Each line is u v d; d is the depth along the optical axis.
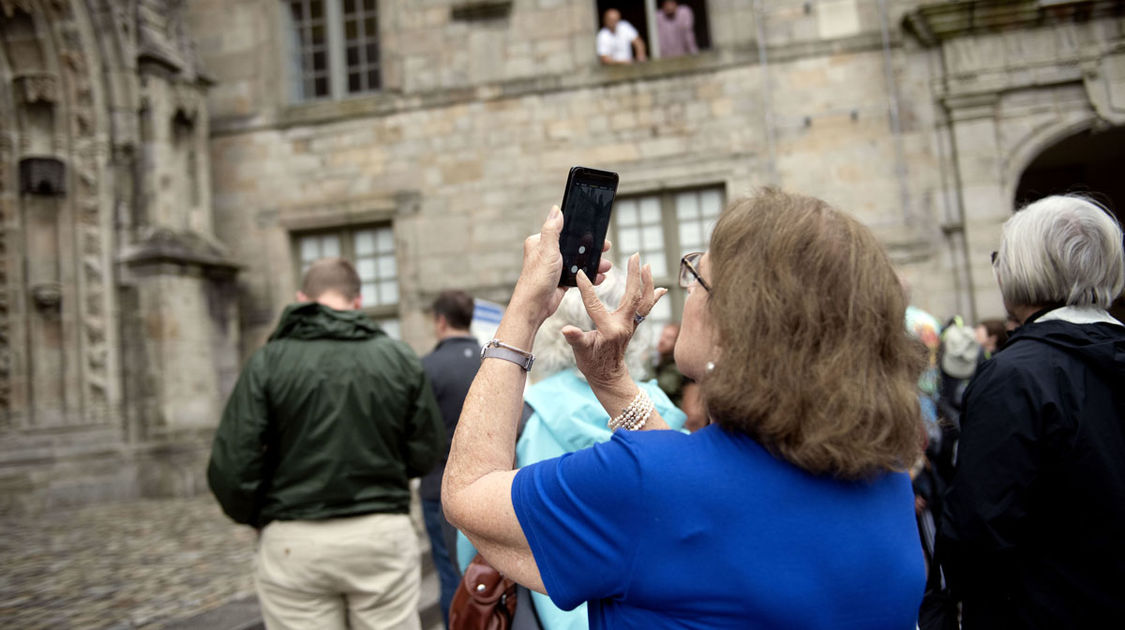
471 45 11.05
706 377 1.09
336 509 2.55
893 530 1.06
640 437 1.06
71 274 9.92
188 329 10.27
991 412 1.66
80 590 4.82
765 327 1.02
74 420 9.73
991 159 9.59
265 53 11.60
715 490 1.00
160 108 10.43
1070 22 9.45
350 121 11.33
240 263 11.16
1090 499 1.59
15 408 9.55
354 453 2.58
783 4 10.34
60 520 8.10
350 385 2.61
